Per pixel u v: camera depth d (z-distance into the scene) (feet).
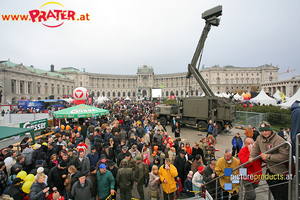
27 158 25.66
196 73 65.41
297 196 10.62
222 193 17.04
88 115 50.47
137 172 20.81
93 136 36.86
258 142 14.93
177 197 22.00
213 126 45.88
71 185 18.79
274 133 13.83
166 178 19.08
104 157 21.06
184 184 21.68
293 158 12.16
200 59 64.03
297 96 75.77
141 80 412.98
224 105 57.62
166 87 411.13
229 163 16.58
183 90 383.45
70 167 19.58
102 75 402.72
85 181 17.72
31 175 20.07
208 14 58.59
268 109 75.82
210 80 326.65
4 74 173.37
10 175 22.50
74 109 51.57
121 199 20.38
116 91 414.82
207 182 18.10
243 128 67.41
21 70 195.21
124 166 20.15
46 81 241.76
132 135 35.04
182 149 23.89
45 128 49.32
